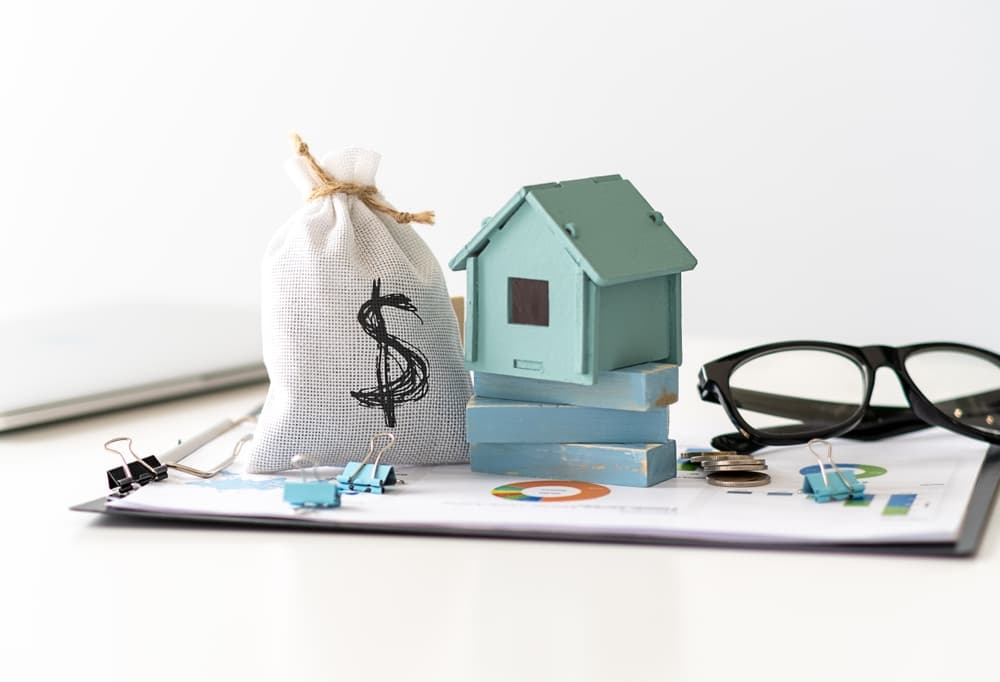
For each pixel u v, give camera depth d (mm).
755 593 632
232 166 2352
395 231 993
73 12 2322
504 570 680
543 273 847
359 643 585
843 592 628
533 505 787
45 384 1173
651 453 838
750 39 2209
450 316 976
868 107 2182
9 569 710
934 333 2219
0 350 1289
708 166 2268
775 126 2227
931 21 2123
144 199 2361
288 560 709
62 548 747
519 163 2311
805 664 545
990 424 994
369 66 2318
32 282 2355
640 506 778
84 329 1395
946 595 619
